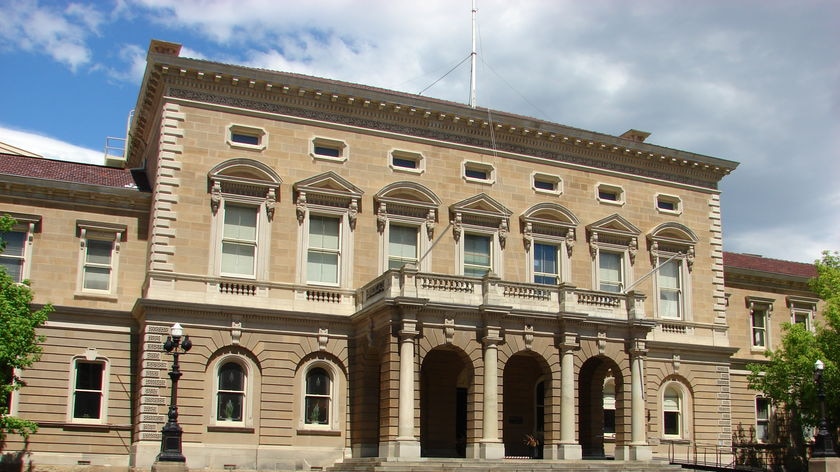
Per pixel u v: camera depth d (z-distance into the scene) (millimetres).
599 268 51250
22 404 40781
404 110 47438
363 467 38500
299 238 44156
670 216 54531
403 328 40250
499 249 48438
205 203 42719
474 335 42031
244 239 43438
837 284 52844
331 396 43531
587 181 52125
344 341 44062
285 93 45094
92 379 42281
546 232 50062
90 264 43406
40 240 42812
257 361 42312
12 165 45188
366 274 45250
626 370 44938
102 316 42719
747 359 58969
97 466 39625
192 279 41781
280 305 43062
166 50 50344
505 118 49406
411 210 46844
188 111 43219
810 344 52000
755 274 61281
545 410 43531
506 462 39250
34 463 40250
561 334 43656
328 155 45906
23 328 36594
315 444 42594
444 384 46094
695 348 52906
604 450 47844
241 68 43812
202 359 41156
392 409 39625
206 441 40594
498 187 49406
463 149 48938
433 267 46719
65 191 43312
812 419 52969
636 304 45656
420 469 37469
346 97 46031
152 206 43562
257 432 41594
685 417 52250
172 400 34031
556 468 40062
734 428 57250
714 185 56781
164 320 40875
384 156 46875
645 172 54281
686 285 53969
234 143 43812
